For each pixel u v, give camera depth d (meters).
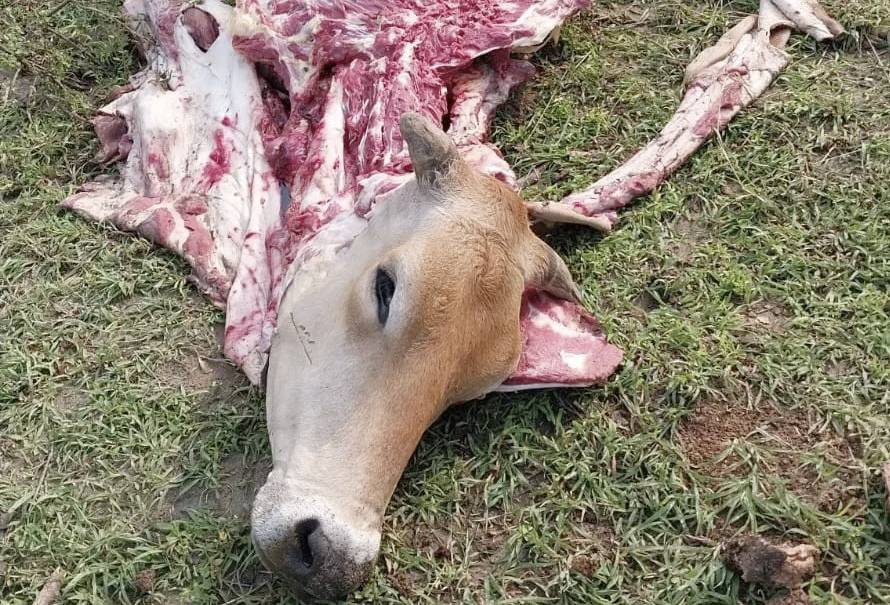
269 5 1.92
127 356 1.73
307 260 1.65
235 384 1.70
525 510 1.59
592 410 1.67
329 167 1.80
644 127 2.00
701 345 1.73
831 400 1.67
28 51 2.09
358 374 1.50
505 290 1.58
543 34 1.95
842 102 2.00
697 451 1.64
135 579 1.53
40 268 1.82
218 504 1.60
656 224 1.88
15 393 1.69
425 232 1.56
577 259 1.84
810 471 1.61
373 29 1.90
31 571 1.54
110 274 1.80
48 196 1.90
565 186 1.93
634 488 1.61
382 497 1.49
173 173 1.90
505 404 1.68
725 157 1.94
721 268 1.82
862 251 1.81
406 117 1.60
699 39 2.13
